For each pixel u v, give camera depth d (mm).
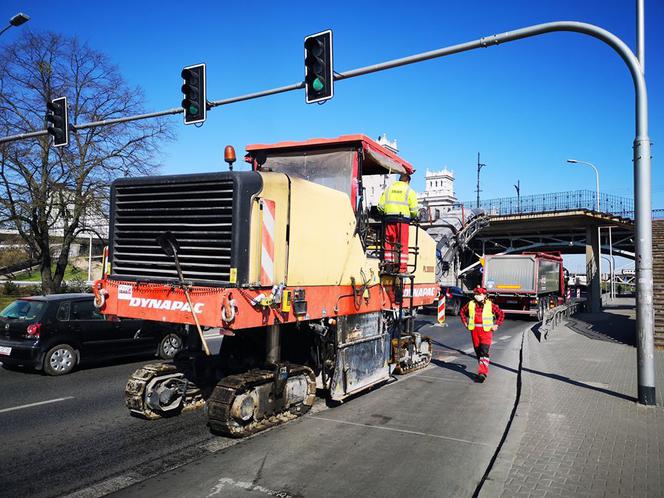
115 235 5930
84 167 19984
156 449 5395
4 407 7125
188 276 5375
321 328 6453
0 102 19078
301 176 7512
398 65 8758
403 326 9250
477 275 29828
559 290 28578
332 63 8969
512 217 34125
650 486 4375
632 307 37031
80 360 9844
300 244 5863
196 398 6926
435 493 4387
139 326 10711
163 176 5625
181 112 11320
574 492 4238
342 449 5445
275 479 4625
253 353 6836
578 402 7320
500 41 7863
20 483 4527
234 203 5168
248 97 10453
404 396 7980
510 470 4711
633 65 7145
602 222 34469
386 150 7949
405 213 7809
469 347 14242
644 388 7172
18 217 18984
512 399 7980
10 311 9914
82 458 5133
